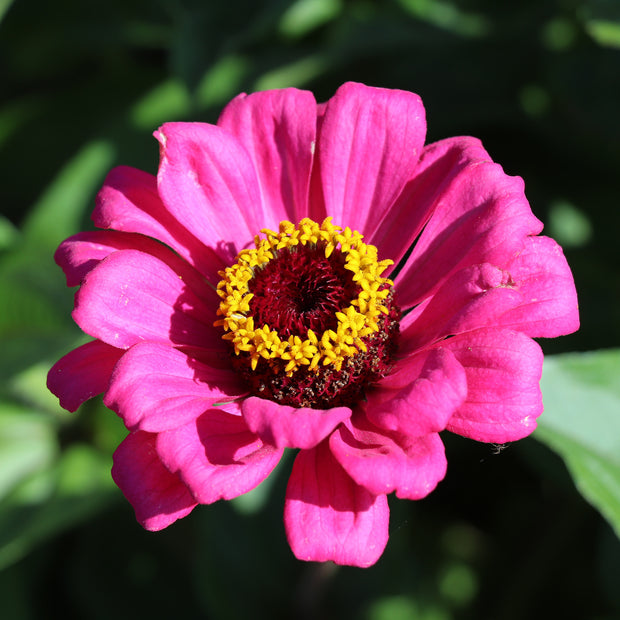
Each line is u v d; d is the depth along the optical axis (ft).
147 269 0.87
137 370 0.83
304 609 1.02
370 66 1.17
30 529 1.01
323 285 0.90
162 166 0.88
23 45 1.24
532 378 0.83
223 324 0.88
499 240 0.85
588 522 1.10
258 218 0.92
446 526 1.13
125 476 0.83
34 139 1.22
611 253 1.12
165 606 1.10
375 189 0.91
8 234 1.06
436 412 0.81
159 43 1.22
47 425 1.09
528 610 1.10
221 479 0.81
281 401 0.87
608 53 1.12
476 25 1.12
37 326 1.05
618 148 1.14
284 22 1.16
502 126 1.17
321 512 0.83
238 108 0.91
